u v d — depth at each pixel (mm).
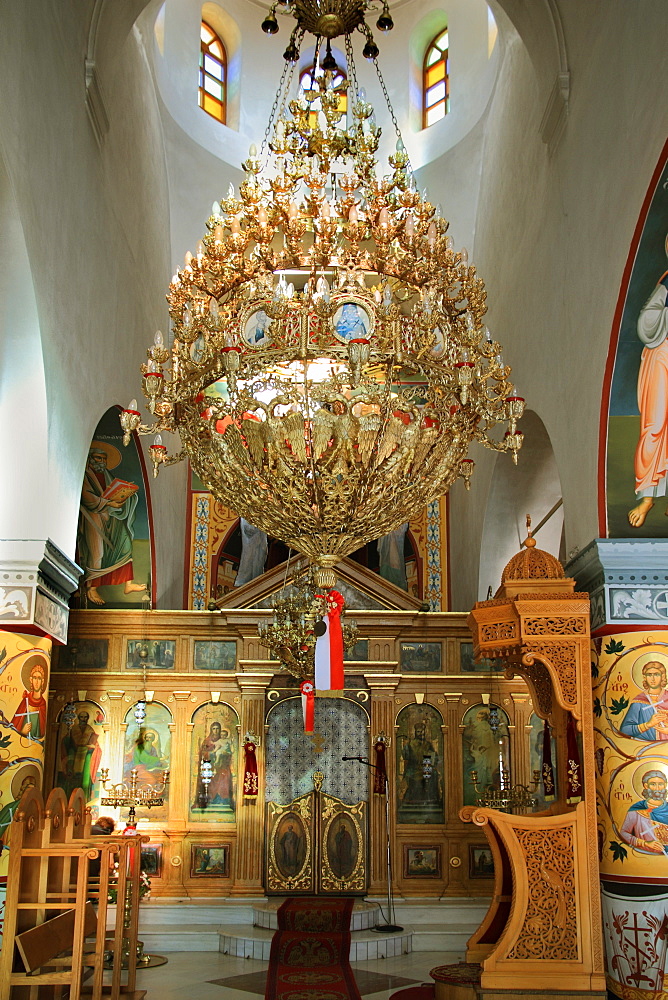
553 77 11109
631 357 9008
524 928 8148
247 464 6672
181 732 14281
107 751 14211
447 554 18156
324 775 14531
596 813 8617
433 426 6855
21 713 8648
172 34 16625
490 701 14430
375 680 14438
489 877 13797
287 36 19031
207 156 17391
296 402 6484
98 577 14898
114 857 11117
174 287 7203
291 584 15047
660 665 8859
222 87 18719
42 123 8734
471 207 16766
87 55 10312
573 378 10211
